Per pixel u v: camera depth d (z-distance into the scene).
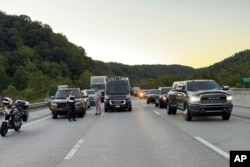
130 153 10.60
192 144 11.92
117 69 190.00
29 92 69.44
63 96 26.34
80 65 130.88
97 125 19.38
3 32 118.81
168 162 9.19
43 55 116.88
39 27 133.50
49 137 14.91
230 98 19.61
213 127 16.67
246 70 119.19
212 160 9.27
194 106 19.47
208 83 21.41
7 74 98.62
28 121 23.30
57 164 9.33
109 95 31.25
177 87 23.62
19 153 11.19
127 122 20.56
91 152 10.93
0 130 15.32
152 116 24.62
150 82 165.50
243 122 18.48
